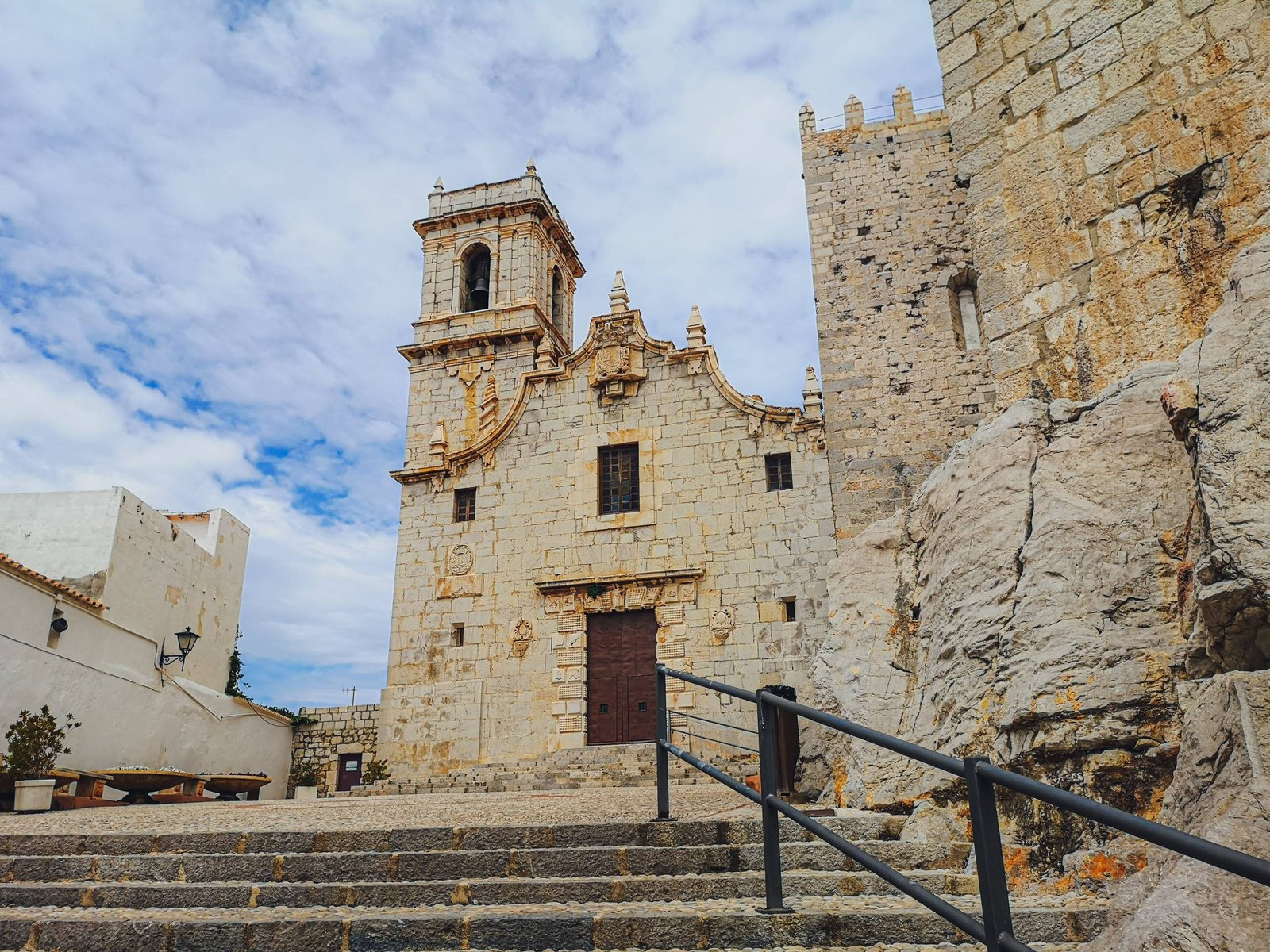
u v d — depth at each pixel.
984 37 10.80
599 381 27.84
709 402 27.03
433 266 35.78
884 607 12.40
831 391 21.20
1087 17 9.78
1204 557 6.24
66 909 7.22
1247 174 8.27
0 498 26.72
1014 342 9.96
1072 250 9.58
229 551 33.97
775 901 6.25
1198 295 8.52
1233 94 8.48
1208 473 6.30
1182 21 8.97
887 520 13.41
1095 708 7.29
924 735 9.57
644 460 27.02
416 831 8.40
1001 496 9.23
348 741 31.67
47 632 21.91
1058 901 6.52
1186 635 7.20
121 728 24.19
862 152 22.84
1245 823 4.57
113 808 15.57
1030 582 8.31
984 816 3.80
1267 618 5.76
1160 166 8.95
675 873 7.62
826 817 9.13
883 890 7.23
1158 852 5.72
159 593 28.56
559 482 27.56
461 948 6.04
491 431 28.56
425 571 27.78
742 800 13.08
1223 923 4.21
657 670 8.99
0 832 9.61
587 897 7.02
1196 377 6.98
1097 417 8.82
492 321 34.09
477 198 36.00
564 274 38.94
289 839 8.52
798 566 24.91
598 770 23.39
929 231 21.81
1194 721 5.73
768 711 6.55
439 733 25.95
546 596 26.50
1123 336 9.04
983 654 8.64
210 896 7.22
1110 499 8.24
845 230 22.34
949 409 20.52
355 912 6.75
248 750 29.67
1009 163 10.30
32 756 20.30
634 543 26.33
